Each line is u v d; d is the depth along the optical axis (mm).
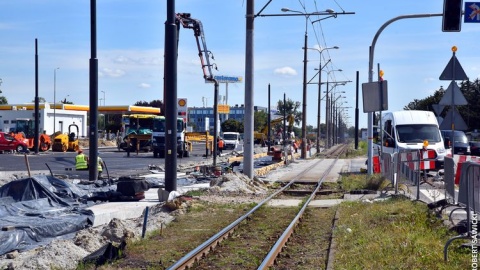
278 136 90500
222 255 11336
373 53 25562
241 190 23000
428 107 73812
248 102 27281
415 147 31391
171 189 20922
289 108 137375
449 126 17172
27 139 59188
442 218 13328
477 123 68375
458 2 20172
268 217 16625
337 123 135375
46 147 60625
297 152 63469
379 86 22281
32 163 40906
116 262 10641
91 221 15352
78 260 10844
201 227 14695
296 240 12984
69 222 14523
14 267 10352
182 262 9969
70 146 61781
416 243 10539
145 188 20703
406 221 13094
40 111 78188
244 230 14289
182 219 15992
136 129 64625
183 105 53156
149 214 17172
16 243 12727
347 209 17000
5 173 28016
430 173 28625
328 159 54781
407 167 19062
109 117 111062
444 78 16609
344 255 10516
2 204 16859
